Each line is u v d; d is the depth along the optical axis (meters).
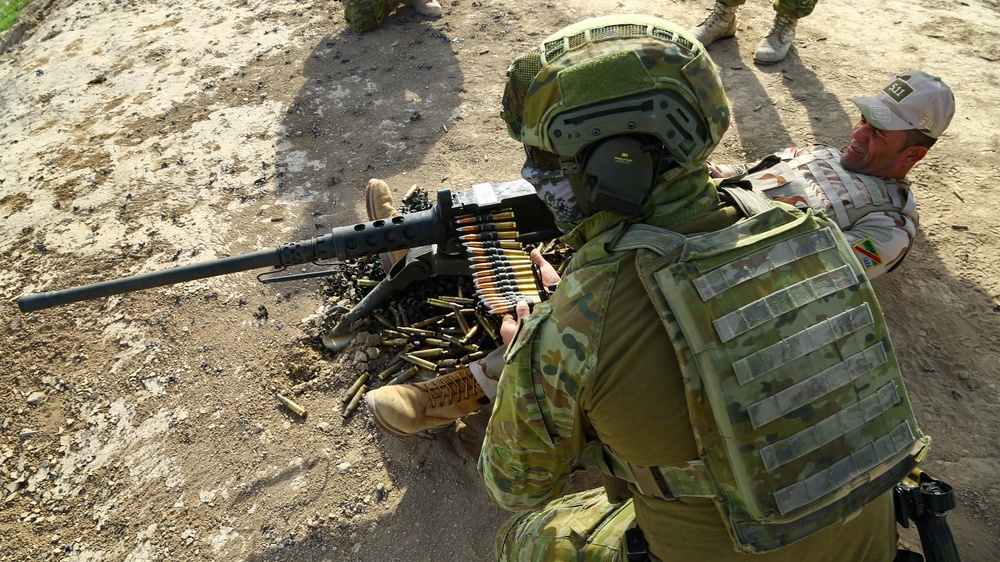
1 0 8.46
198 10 7.27
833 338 1.44
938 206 4.21
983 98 5.09
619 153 1.39
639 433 1.42
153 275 3.02
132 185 4.99
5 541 3.09
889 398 1.51
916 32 5.96
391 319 3.68
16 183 5.17
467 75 5.79
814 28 6.10
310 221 4.53
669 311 1.36
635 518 1.81
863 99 3.09
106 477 3.28
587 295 1.42
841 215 3.08
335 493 3.07
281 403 3.46
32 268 4.42
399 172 4.84
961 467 2.94
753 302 1.39
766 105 5.18
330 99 5.65
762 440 1.37
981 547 2.67
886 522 1.67
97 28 7.16
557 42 1.47
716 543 1.56
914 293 3.69
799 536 1.44
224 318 3.91
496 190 3.10
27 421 3.56
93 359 3.80
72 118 5.83
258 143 5.26
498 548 2.19
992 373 3.30
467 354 3.39
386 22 6.65
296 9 7.05
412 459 3.15
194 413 3.48
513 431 1.58
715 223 1.52
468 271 3.28
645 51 1.39
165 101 5.87
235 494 3.12
